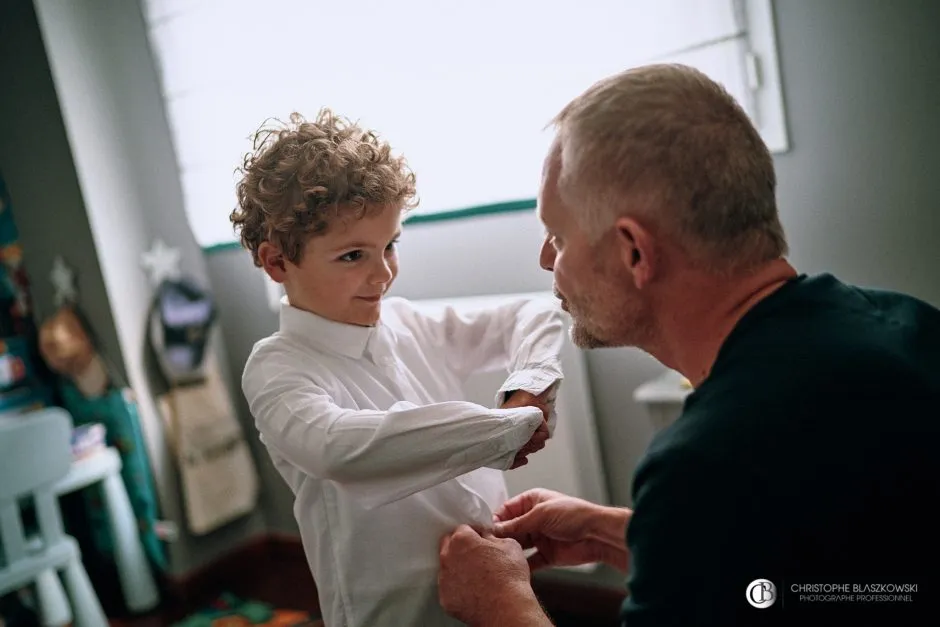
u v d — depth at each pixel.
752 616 0.62
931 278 1.52
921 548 0.62
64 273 2.41
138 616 2.39
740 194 0.70
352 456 0.85
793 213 1.61
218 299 2.58
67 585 2.17
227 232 2.45
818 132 1.55
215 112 2.33
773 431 0.63
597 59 1.73
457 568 0.94
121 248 2.35
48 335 2.35
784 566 0.61
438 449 0.85
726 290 0.74
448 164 1.96
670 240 0.71
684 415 0.70
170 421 2.43
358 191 0.91
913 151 1.47
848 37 1.48
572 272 0.78
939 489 0.63
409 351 1.12
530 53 1.79
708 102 0.71
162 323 2.42
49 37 2.20
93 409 2.46
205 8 2.24
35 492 2.10
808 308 0.71
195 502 2.41
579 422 1.88
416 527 0.99
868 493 0.62
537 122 1.83
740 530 0.62
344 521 0.99
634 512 0.69
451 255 2.04
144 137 2.41
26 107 2.31
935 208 1.48
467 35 1.85
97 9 2.30
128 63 2.37
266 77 2.19
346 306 0.99
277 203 0.93
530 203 1.87
